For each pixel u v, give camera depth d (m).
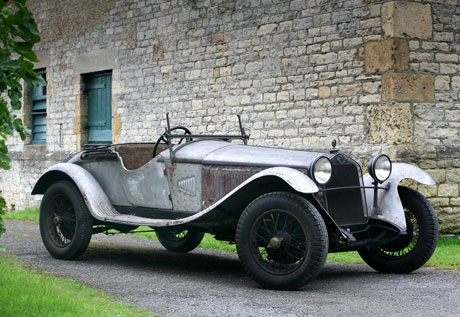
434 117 7.41
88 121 11.48
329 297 4.07
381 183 5.04
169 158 5.24
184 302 3.90
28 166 12.67
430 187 7.33
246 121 8.74
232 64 8.91
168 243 6.42
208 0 9.20
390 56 7.20
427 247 4.93
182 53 9.57
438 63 7.46
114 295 4.11
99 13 10.95
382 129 7.29
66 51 11.67
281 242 4.26
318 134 7.94
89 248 6.59
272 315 3.53
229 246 6.82
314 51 7.99
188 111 9.51
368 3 7.45
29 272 4.76
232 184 4.85
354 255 6.14
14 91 3.34
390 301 3.93
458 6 7.61
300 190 4.11
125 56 10.47
